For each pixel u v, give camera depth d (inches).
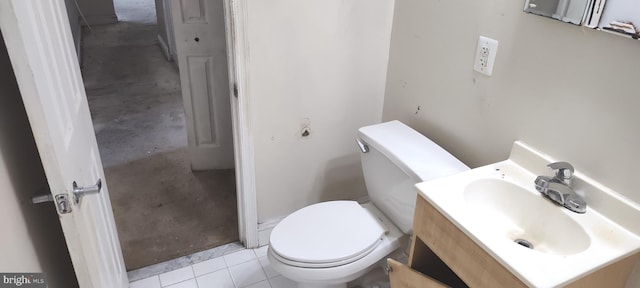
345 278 63.2
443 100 69.2
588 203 49.6
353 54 77.9
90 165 55.7
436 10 66.8
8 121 43.4
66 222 42.1
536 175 55.2
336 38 75.1
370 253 64.0
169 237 89.7
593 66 46.6
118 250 69.1
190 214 96.7
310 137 82.0
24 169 46.1
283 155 81.4
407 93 77.6
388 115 84.8
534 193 51.8
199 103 103.7
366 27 76.5
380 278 77.9
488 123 61.6
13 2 33.0
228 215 97.0
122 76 174.9
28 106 36.4
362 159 73.6
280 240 64.5
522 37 53.9
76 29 203.6
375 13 76.0
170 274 80.6
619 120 45.2
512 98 57.1
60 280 53.9
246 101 72.5
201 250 86.7
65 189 40.4
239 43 67.6
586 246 45.2
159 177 109.6
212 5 92.7
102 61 190.2
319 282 62.7
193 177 110.0
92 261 46.8
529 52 53.4
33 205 47.2
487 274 44.4
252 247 87.4
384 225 68.5
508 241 43.8
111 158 117.0
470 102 63.9
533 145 55.6
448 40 65.6
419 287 55.4
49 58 42.4
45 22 42.9
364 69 80.3
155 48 208.7
